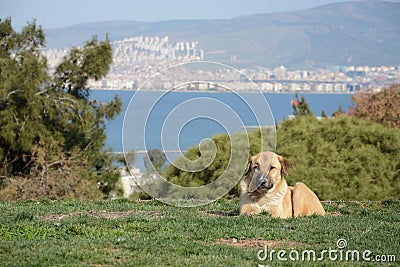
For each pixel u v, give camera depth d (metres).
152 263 7.68
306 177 23.95
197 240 9.27
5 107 24.70
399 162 24.92
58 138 25.86
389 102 37.22
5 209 12.23
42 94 25.88
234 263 7.80
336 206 13.27
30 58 24.97
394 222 11.40
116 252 8.21
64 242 8.74
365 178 24.23
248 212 11.01
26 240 8.87
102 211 12.05
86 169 26.11
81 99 27.02
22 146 24.50
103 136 27.16
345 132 26.44
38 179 24.95
